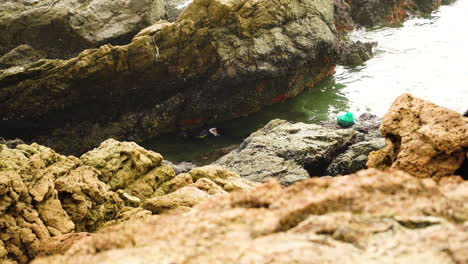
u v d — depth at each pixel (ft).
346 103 71.05
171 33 69.00
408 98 27.35
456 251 7.47
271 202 10.17
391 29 98.22
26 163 31.30
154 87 70.95
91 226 32.09
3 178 28.32
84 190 32.96
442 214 8.51
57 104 67.97
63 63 66.95
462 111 61.87
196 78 71.51
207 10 69.46
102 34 77.46
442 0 110.32
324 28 77.87
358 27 99.76
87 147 69.77
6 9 77.87
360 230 8.41
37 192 30.01
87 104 69.46
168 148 67.31
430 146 24.34
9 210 28.30
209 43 70.23
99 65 66.85
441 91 68.80
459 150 23.85
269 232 9.04
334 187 9.83
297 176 47.42
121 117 70.95
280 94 75.31
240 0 70.08
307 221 8.87
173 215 10.52
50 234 28.71
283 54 72.74
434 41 89.30
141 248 9.12
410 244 7.93
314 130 55.26
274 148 51.62
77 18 76.02
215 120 73.77
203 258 8.26
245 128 70.54
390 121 26.86
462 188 9.07
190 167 54.65
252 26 71.77
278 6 73.41
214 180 38.58
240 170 49.16
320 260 7.73
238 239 8.86
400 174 9.69
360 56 84.07
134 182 38.24
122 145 39.40
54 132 69.56
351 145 53.01
